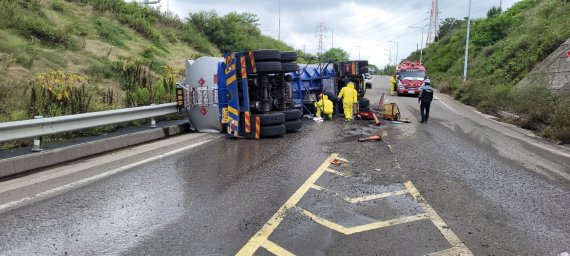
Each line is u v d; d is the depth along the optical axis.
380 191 6.47
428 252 4.25
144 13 29.83
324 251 4.22
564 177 7.73
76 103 10.80
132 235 4.51
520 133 14.27
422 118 16.52
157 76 18.09
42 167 7.52
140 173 7.20
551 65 24.20
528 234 4.82
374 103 25.11
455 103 27.30
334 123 15.56
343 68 18.44
